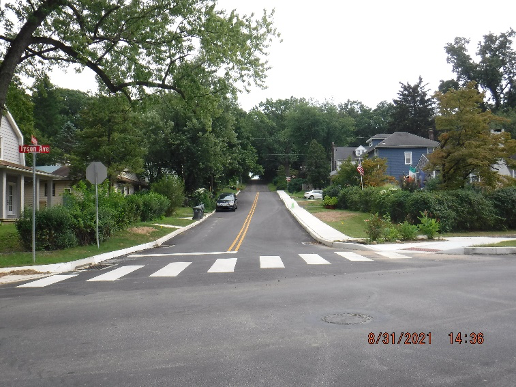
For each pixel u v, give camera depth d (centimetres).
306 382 451
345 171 4559
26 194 3647
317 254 1617
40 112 6347
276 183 9138
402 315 702
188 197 5000
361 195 3712
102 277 1189
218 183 5869
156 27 1891
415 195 2588
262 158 10025
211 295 902
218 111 2220
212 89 2164
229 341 592
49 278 1203
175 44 1956
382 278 1053
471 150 2752
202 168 4916
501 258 1446
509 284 948
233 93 2145
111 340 611
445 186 2986
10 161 3072
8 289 1051
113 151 3250
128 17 1855
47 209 1705
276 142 10088
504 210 2631
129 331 653
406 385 440
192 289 977
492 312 713
